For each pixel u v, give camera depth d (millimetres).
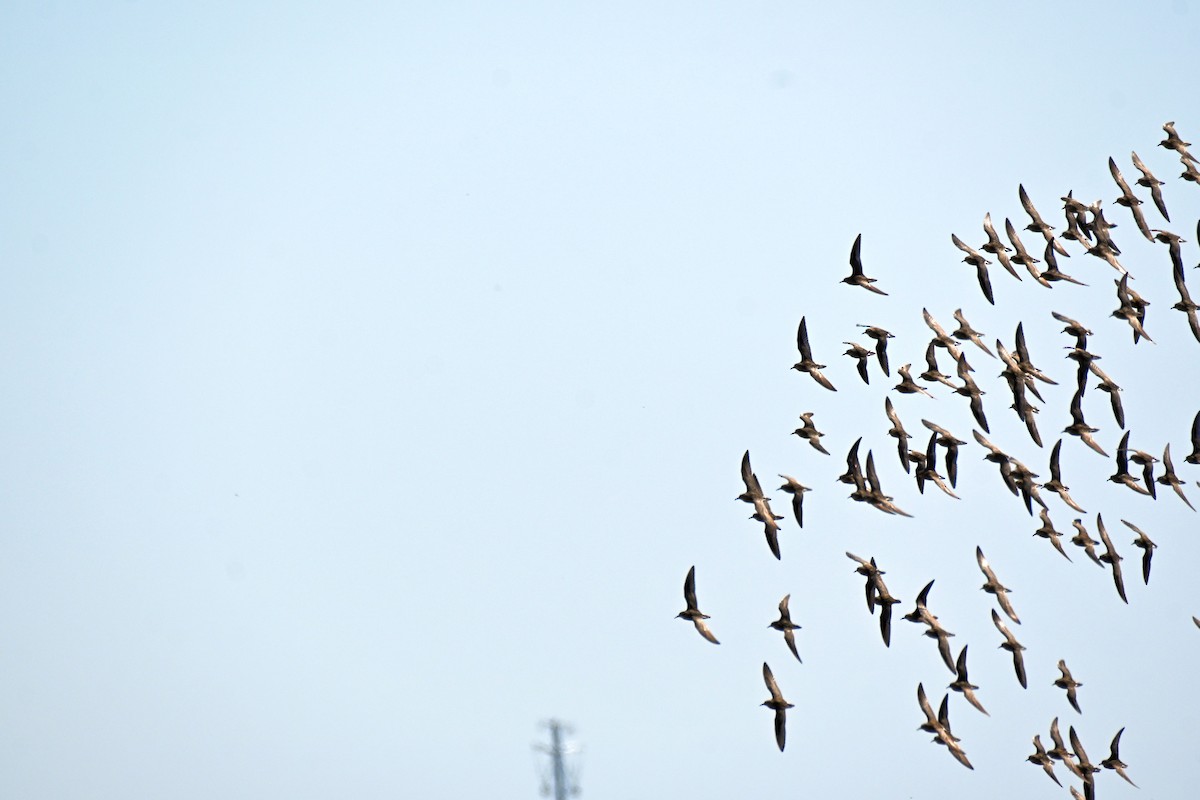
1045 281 65625
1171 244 65688
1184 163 65688
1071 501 65250
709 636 60156
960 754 63406
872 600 63219
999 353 65125
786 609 61469
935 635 63750
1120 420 65250
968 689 63281
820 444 63094
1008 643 64188
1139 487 65188
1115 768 65312
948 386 65062
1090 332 65562
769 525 61469
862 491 62781
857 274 63000
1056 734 65625
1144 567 65562
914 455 64562
